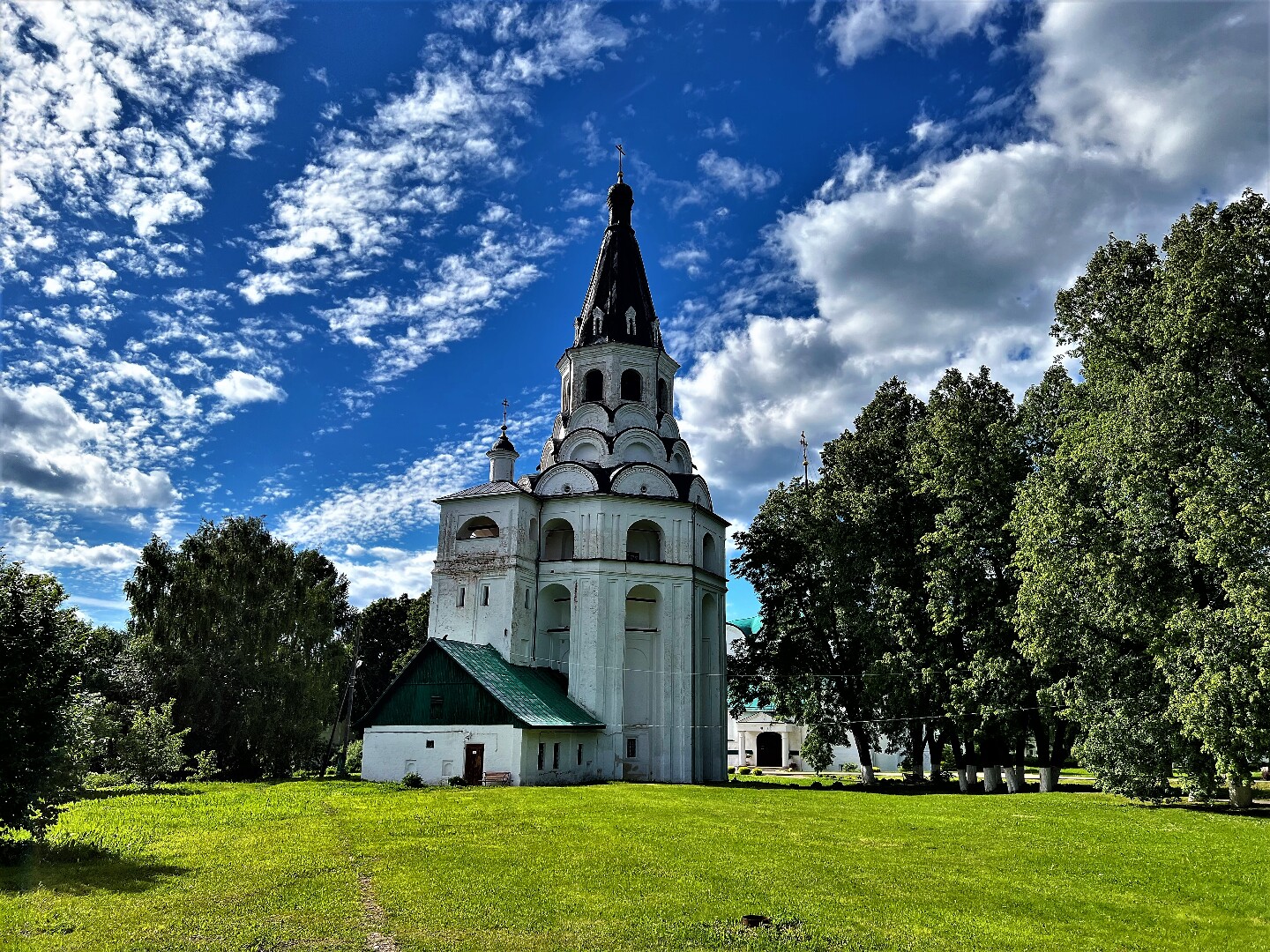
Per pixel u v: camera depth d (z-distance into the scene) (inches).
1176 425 1188.5
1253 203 1224.2
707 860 787.4
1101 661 1358.3
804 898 639.1
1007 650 1609.3
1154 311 1251.2
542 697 1860.2
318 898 608.7
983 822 1124.5
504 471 2213.3
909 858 837.2
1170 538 1234.6
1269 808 1302.9
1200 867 796.6
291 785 1651.1
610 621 2001.7
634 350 2313.0
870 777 1985.7
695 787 1683.1
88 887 633.6
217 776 1930.4
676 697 2012.8
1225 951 530.3
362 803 1254.3
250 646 1998.0
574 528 2082.9
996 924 581.0
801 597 2078.0
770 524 2137.1
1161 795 1355.8
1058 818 1177.4
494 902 608.7
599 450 2202.3
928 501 1822.1
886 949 519.5
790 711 2054.6
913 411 2036.2
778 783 2206.0
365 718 1830.7
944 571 1660.9
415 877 684.7
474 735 1723.7
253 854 781.3
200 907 579.5
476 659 1846.7
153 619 1980.8
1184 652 1159.6
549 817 1081.4
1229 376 1206.3
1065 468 1384.1
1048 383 1690.5
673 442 2310.5
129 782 1531.7
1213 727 1108.5
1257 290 1151.0
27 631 743.1
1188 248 1211.9
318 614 2192.4
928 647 1727.4
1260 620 1026.1
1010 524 1503.4
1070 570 1348.4
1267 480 1098.7
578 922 562.9
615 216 2503.7
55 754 748.6
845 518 1895.9
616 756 1919.3
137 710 1640.0
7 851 743.7
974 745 1820.9
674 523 2121.1
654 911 593.9
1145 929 578.9
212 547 2062.0
